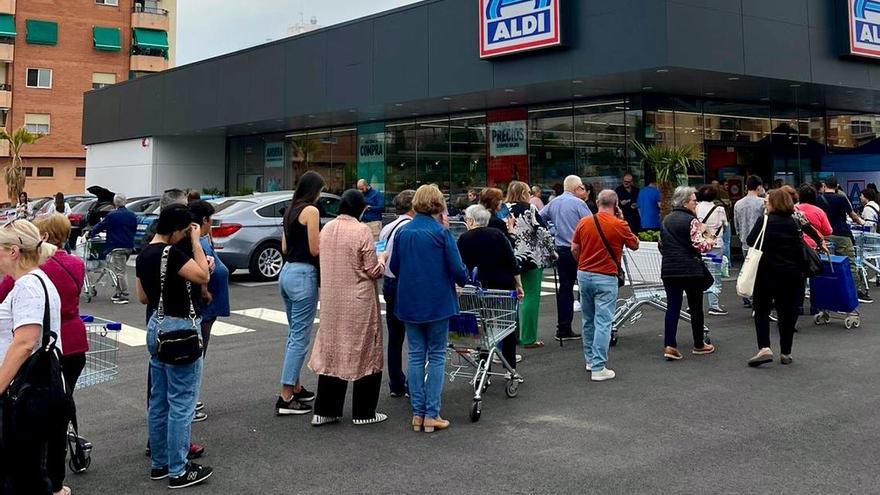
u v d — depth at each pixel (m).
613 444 5.01
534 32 14.86
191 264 4.26
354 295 5.48
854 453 4.74
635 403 6.01
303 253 5.88
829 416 5.55
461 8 16.62
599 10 14.16
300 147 25.36
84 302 12.41
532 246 8.01
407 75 17.91
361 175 23.06
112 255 12.25
